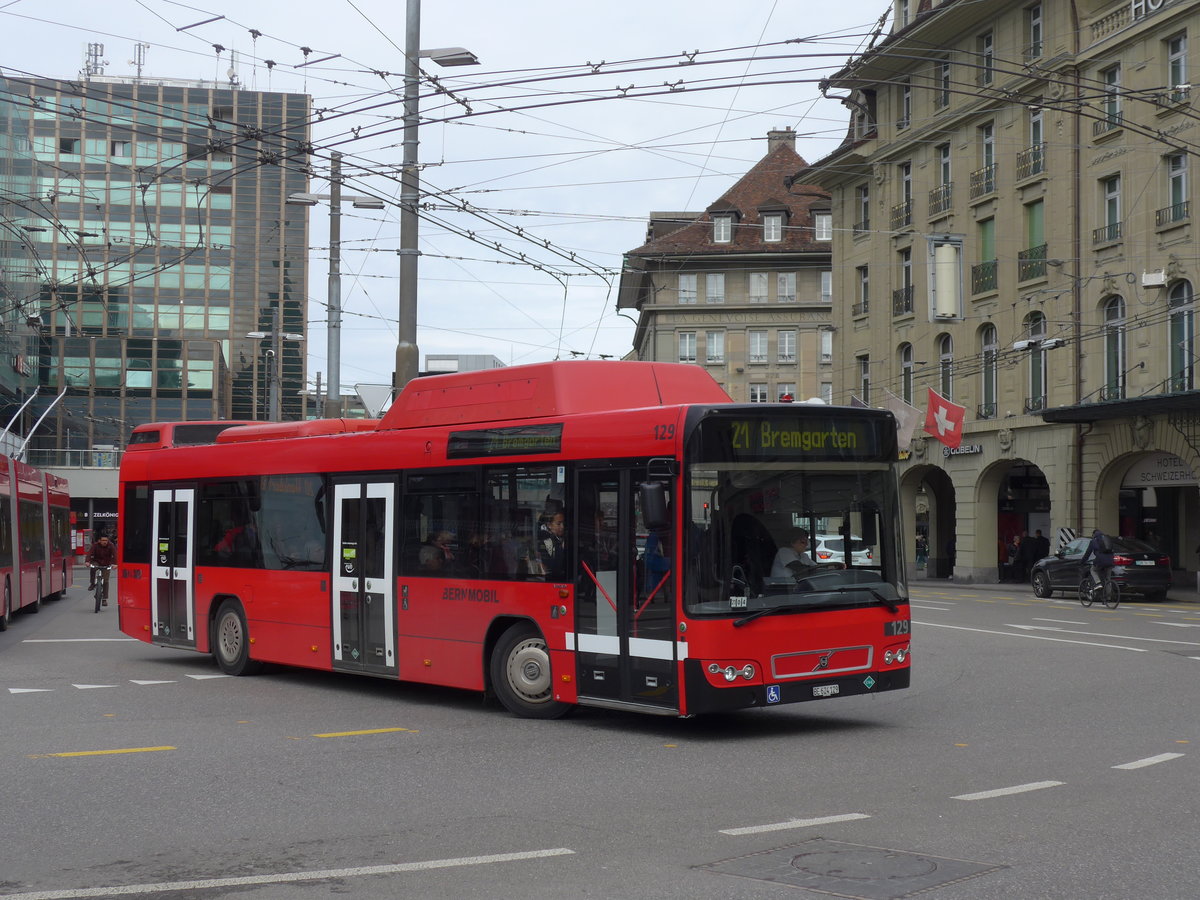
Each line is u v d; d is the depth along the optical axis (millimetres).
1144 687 14336
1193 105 34438
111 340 95938
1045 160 40312
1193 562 39406
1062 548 34156
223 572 16609
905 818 7629
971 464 44469
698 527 10805
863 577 11500
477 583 12781
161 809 8141
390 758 10055
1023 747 10273
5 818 7902
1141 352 36562
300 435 15617
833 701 13445
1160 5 35406
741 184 78250
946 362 45906
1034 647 19406
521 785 8891
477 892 6113
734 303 76000
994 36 42094
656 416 11164
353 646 14336
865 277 51594
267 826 7633
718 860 6680
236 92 88375
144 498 18391
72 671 17047
